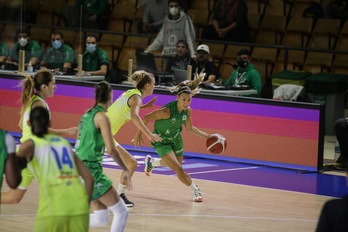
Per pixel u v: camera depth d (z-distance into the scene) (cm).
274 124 2355
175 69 2584
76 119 2589
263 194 2009
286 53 2845
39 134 1119
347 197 902
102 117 1345
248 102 2380
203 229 1623
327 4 3116
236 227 1653
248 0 3244
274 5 3195
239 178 2200
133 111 1736
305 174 2284
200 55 2644
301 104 2314
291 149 2341
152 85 1777
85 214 1109
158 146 1877
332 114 2877
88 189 1156
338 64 2967
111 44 3027
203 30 3084
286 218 1758
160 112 1830
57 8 3234
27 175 1399
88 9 3036
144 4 3053
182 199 1911
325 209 910
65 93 2600
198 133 1928
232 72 2803
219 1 3064
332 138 2856
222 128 2420
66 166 1117
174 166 1869
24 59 2761
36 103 1445
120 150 1756
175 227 1630
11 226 1574
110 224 1617
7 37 2942
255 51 3048
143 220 1681
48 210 1090
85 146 1364
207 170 2295
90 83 2562
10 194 1233
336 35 3030
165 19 2780
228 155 2427
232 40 3045
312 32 3067
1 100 2705
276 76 2844
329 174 2298
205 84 2533
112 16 3156
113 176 2167
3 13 2967
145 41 3005
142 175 2195
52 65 2822
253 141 2386
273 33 3117
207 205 1855
